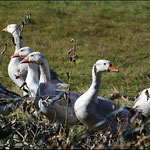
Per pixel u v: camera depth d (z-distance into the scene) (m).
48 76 9.36
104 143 7.10
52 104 8.66
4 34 20.88
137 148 7.05
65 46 20.75
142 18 29.83
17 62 12.01
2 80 14.43
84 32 24.67
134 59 18.59
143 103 9.16
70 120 9.27
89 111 8.19
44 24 25.98
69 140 7.47
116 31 25.33
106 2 36.47
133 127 9.41
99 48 20.69
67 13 29.91
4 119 8.69
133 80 14.94
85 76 15.52
